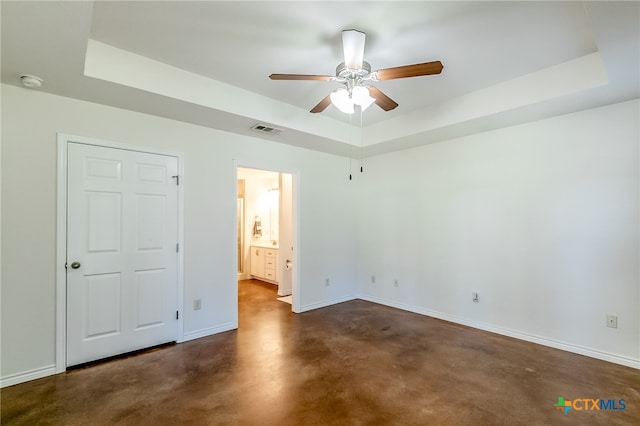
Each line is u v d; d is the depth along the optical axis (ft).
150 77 8.18
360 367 8.63
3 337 7.58
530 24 6.68
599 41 5.98
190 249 10.77
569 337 9.67
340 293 15.76
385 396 7.19
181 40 7.32
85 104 8.75
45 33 5.65
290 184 17.06
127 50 7.78
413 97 10.62
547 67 8.59
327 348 9.93
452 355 9.39
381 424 6.21
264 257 21.11
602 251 9.09
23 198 7.86
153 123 9.96
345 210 16.07
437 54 7.91
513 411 6.61
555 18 6.47
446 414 6.52
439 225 13.09
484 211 11.66
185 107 9.25
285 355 9.41
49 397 7.12
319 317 13.23
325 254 15.10
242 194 22.58
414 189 14.05
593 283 9.24
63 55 6.43
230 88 9.71
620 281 8.79
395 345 10.17
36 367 7.97
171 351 9.68
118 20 6.52
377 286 15.66
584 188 9.41
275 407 6.77
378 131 13.30
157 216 10.05
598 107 9.14
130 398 7.10
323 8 6.15
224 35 7.11
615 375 8.11
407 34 7.06
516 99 9.20
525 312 10.61
